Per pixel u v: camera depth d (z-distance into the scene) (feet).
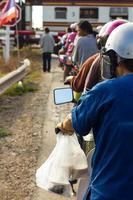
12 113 38.93
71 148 14.32
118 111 9.52
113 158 9.45
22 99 46.42
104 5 111.75
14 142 29.30
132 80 9.77
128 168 9.37
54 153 14.51
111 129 9.52
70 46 48.34
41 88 54.95
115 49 10.41
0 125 34.04
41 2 114.11
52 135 31.35
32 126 34.09
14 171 23.88
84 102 9.92
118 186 9.36
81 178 14.61
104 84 9.81
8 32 75.72
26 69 62.95
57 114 39.09
